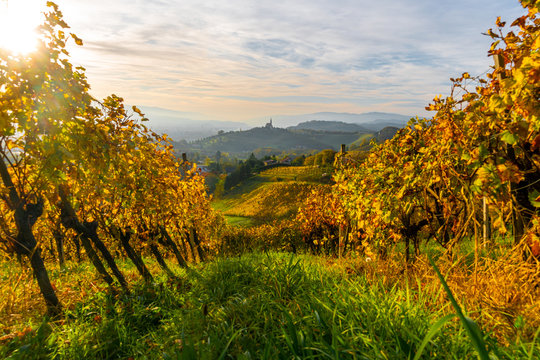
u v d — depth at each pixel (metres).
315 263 6.10
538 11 3.17
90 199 5.61
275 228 26.19
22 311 4.49
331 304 3.09
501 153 3.81
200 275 6.07
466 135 3.99
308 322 2.75
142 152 6.86
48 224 5.90
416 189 5.49
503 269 3.44
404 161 6.09
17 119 3.66
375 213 6.56
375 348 2.05
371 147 8.68
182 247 15.05
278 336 2.61
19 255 4.48
